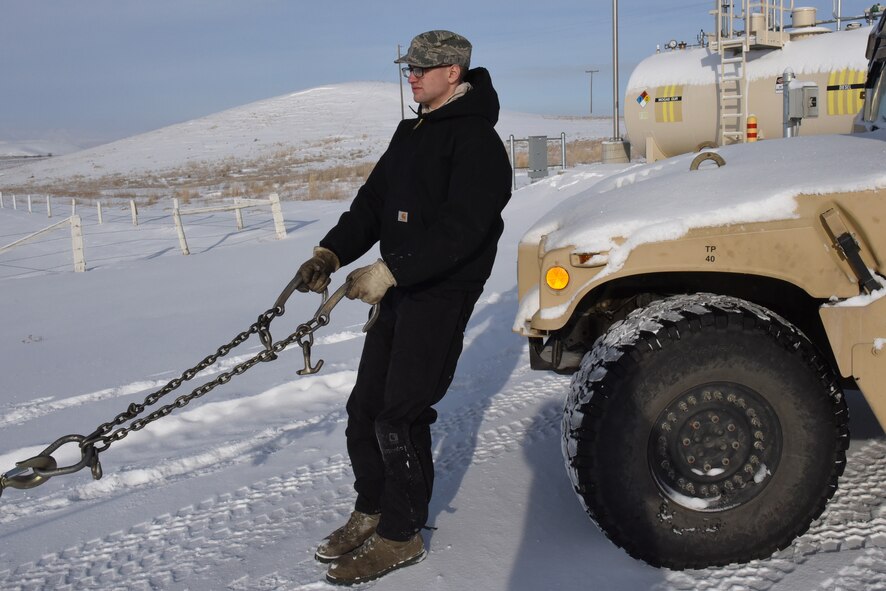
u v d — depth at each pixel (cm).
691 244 277
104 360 703
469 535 326
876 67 423
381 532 301
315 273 307
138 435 510
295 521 364
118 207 3130
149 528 373
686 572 286
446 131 296
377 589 293
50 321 920
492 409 490
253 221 2081
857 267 272
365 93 12438
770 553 289
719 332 276
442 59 294
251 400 554
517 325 311
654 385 278
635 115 1789
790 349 280
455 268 298
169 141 9662
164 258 1448
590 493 283
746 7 1503
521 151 3934
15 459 472
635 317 292
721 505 287
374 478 319
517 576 291
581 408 282
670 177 320
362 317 780
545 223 331
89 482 436
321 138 8212
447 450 429
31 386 634
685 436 283
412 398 297
